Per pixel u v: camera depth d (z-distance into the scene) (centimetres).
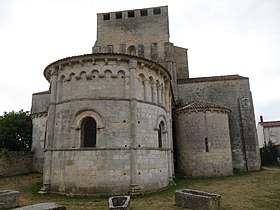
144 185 1588
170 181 1942
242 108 3291
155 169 1709
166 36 3681
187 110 2639
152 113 1789
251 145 3164
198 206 1129
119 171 1530
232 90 3381
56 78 1781
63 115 1672
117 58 1680
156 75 1908
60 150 1617
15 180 2264
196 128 2572
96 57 1666
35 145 3066
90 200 1385
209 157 2489
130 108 1641
